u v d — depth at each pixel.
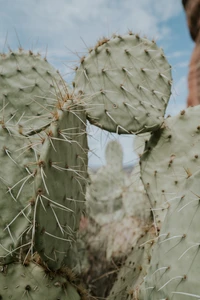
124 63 0.75
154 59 0.77
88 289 0.79
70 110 0.62
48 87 0.80
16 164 0.62
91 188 0.96
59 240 0.61
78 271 0.80
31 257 0.61
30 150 0.63
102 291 0.81
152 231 0.72
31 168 0.62
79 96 0.67
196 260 0.51
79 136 0.68
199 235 0.52
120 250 0.86
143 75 0.76
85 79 0.75
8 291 0.59
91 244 0.88
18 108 0.78
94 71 0.74
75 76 0.76
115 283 0.77
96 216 0.94
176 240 0.53
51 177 0.59
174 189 0.71
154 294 0.54
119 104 0.73
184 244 0.52
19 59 0.80
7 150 0.62
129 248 0.84
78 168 0.67
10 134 0.63
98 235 0.90
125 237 0.88
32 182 0.62
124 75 0.74
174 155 0.72
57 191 0.60
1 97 0.78
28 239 0.63
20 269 0.60
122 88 0.74
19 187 0.61
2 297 0.59
